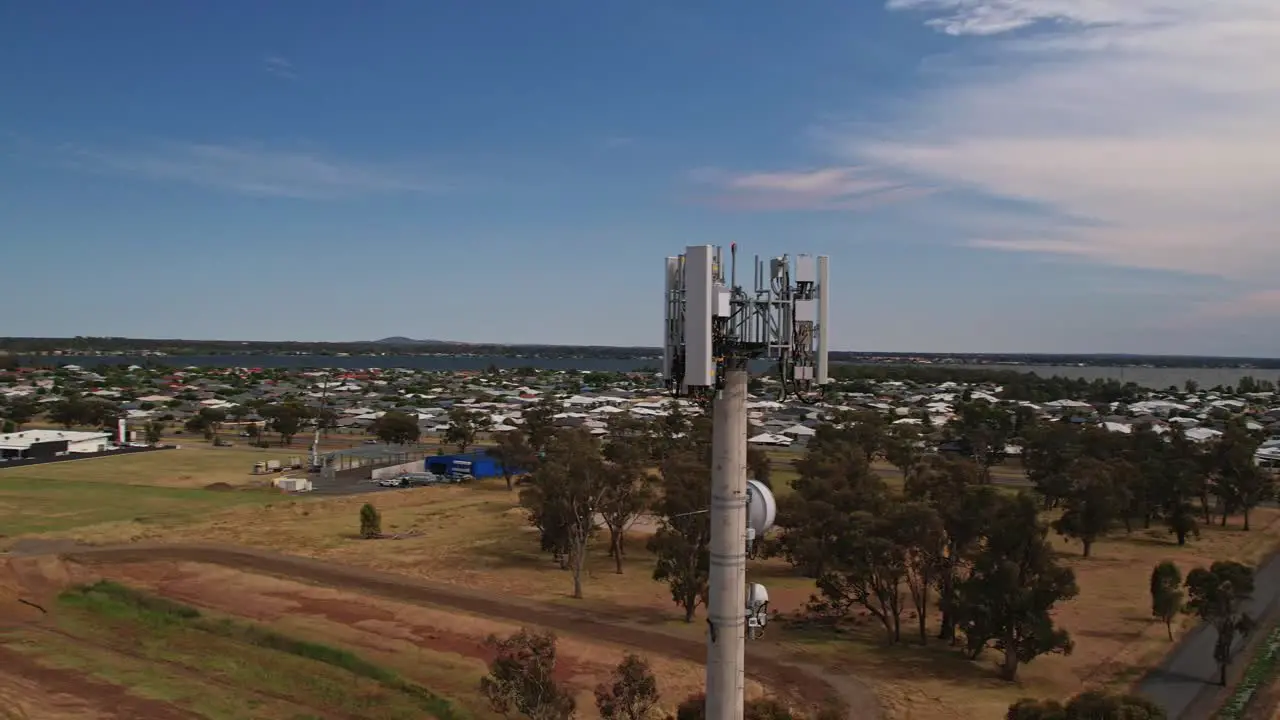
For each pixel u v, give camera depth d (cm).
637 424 14488
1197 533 8056
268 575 6300
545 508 6594
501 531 8406
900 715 3888
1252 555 7656
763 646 4938
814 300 2352
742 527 2362
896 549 4934
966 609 4512
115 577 6150
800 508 6006
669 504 6066
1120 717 2911
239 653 4481
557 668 4372
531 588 6253
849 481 7600
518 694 3102
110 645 4566
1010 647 4425
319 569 6600
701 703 3009
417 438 15012
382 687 3997
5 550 6956
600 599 5962
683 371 2308
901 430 12838
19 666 4066
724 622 2355
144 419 18650
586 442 9756
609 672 4334
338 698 3847
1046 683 4359
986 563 4512
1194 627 5438
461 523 8831
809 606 5653
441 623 5097
